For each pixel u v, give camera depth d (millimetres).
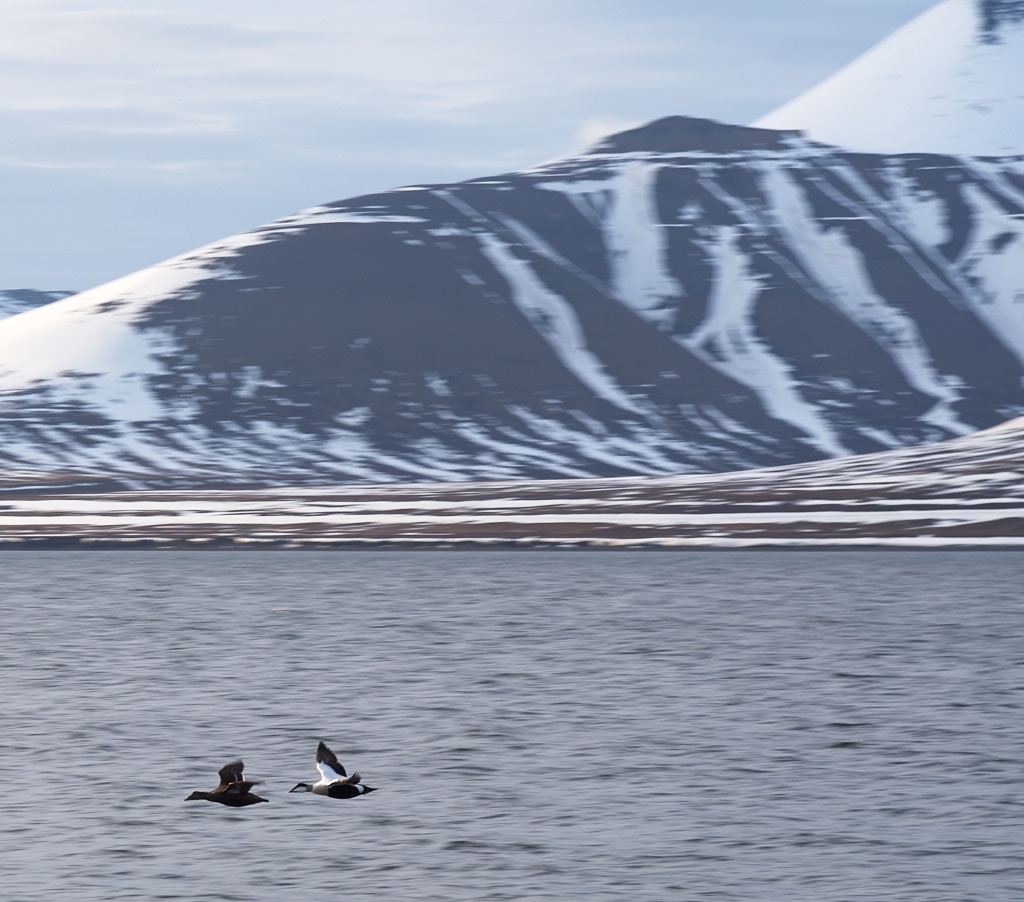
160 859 141000
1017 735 198750
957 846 143500
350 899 128875
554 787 169125
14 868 137875
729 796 164000
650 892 130250
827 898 128375
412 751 190375
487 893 130500
